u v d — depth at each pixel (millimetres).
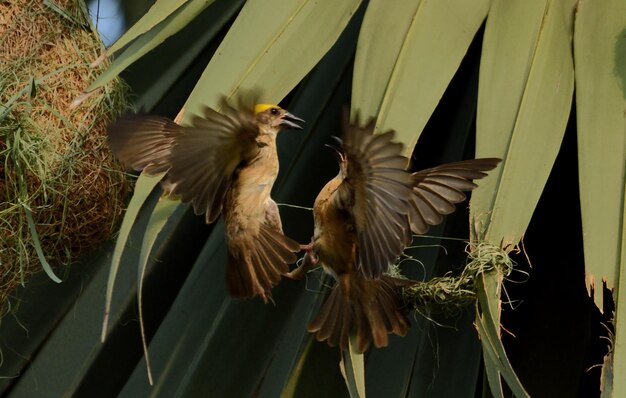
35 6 6258
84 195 6070
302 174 6059
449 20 5160
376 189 4277
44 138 5961
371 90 4914
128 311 6105
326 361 5375
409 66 4980
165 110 6477
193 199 4562
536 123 4953
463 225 5793
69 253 6016
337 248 4777
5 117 5855
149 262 6145
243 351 5680
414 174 4625
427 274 5668
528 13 5281
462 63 6238
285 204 5680
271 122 4848
